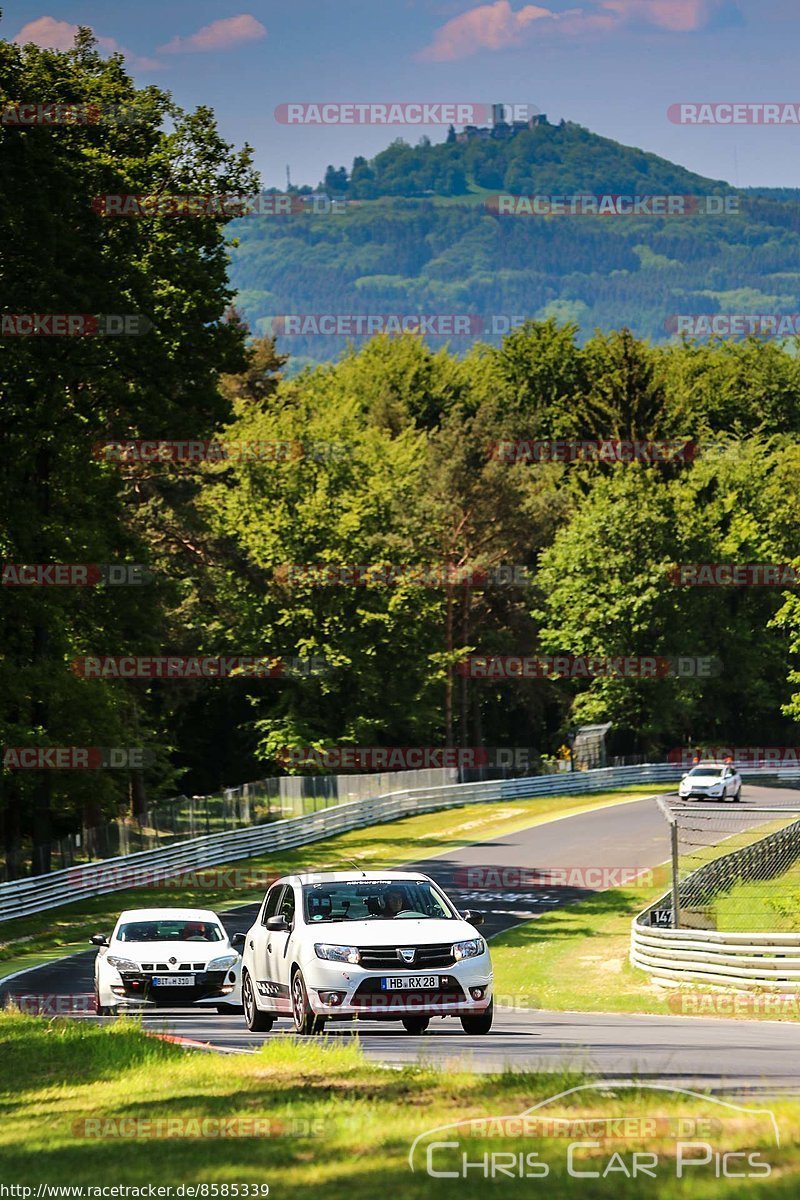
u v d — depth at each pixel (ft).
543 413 595.06
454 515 460.55
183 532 357.20
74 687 223.10
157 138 230.27
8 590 218.59
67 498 229.25
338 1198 34.37
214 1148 42.19
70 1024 87.45
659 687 465.06
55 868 221.87
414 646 424.46
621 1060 66.33
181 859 254.27
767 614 500.74
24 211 197.88
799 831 207.82
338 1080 54.85
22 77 204.13
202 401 239.09
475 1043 76.89
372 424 563.48
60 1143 45.42
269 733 410.31
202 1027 95.91
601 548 467.52
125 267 215.72
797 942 127.03
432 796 358.02
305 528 411.75
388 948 78.18
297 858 276.82
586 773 403.13
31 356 202.80
